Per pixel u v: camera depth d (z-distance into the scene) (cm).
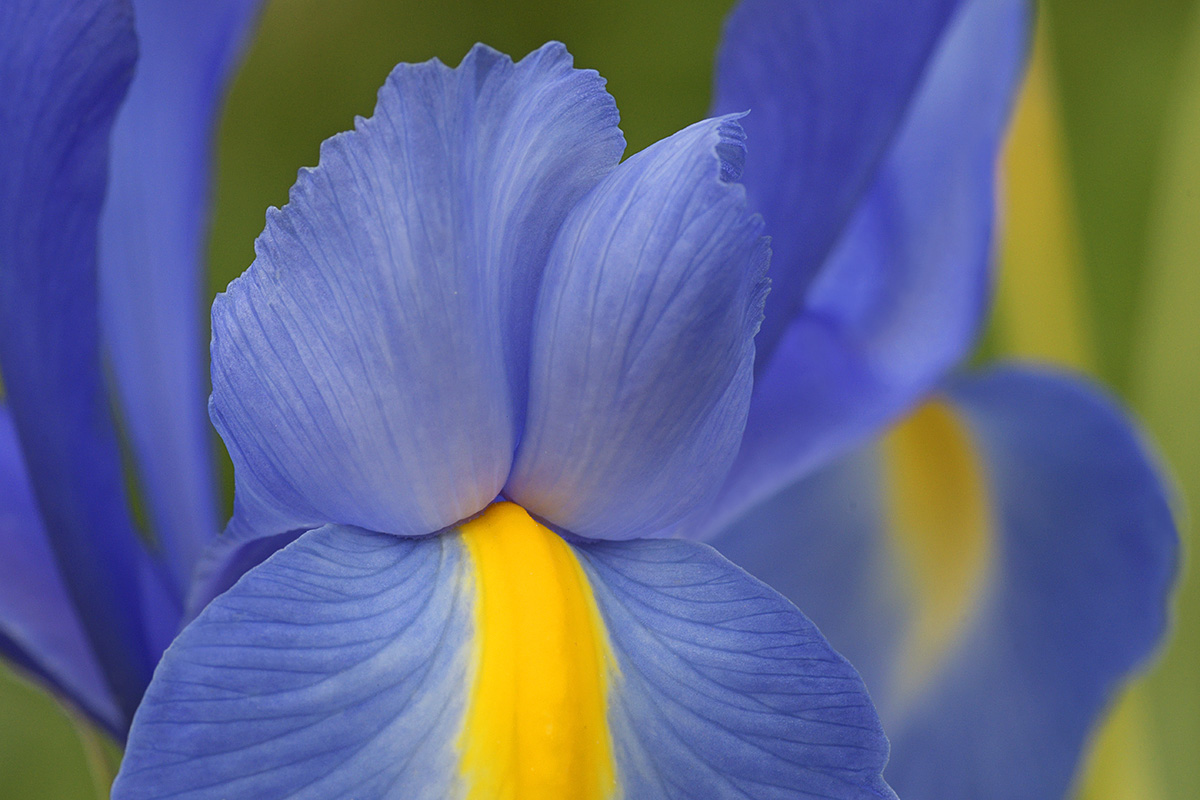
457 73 18
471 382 18
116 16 19
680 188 18
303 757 17
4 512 22
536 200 18
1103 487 26
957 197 24
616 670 18
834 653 18
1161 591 26
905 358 24
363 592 18
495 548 18
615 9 65
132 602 21
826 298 25
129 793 17
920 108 24
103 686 22
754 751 18
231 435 18
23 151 19
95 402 20
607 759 18
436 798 17
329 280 18
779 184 21
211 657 17
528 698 18
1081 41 63
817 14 21
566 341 18
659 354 18
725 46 21
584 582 18
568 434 18
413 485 18
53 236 19
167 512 23
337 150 18
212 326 18
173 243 22
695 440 18
